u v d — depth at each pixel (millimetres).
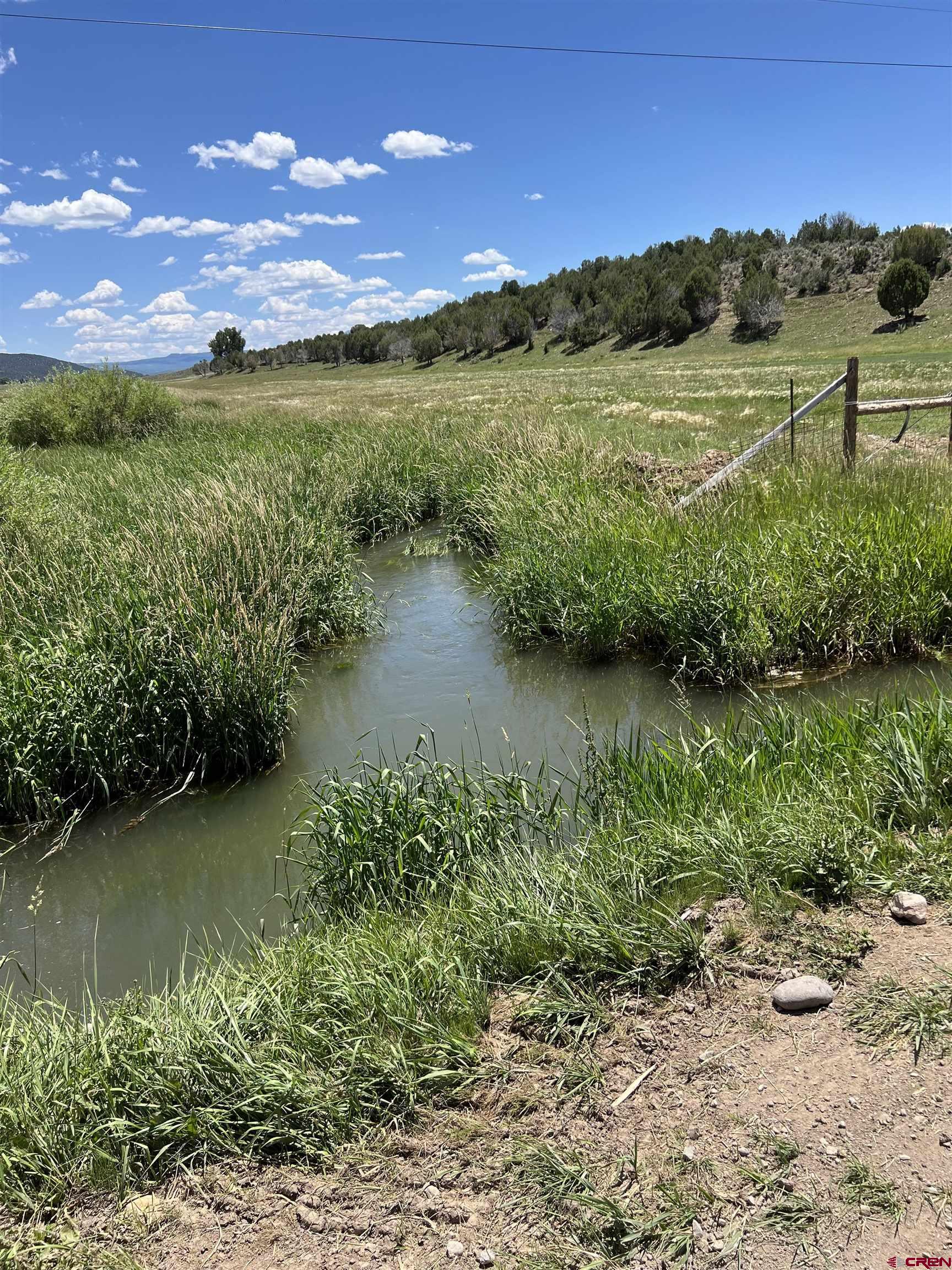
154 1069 3010
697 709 7109
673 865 3834
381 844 4871
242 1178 2664
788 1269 2078
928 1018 2746
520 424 16344
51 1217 2611
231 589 8164
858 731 4742
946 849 3551
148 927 5125
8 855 6074
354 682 8555
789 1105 2553
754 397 23844
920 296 63094
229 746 6805
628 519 9648
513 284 135375
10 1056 3248
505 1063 2938
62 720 6625
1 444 16797
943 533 7723
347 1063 3008
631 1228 2248
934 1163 2277
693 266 98750
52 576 8422
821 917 3357
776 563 7957
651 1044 2922
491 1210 2408
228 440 21141
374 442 17406
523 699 7754
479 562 12258
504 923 3645
